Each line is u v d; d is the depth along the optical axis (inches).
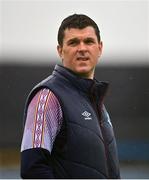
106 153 394.9
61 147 377.4
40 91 386.9
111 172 395.9
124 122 1286.9
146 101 1295.5
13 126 1268.5
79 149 376.5
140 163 1236.5
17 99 1274.6
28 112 383.9
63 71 397.1
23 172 371.2
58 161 375.6
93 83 400.5
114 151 406.9
